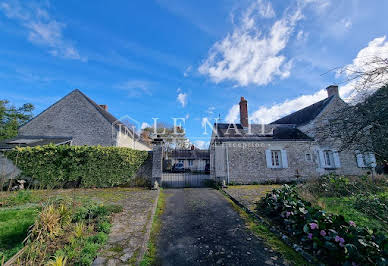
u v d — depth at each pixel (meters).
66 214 3.96
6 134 16.44
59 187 9.55
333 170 11.94
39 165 9.48
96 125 14.73
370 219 4.37
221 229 4.36
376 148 3.73
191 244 3.65
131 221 4.69
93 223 4.27
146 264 2.91
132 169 10.21
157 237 3.98
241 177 11.05
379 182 7.85
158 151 10.38
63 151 9.66
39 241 3.16
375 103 3.32
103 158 9.86
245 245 3.56
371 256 2.37
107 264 2.82
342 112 3.93
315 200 5.76
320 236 3.09
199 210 5.90
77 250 3.07
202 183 11.52
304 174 11.52
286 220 4.00
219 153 11.22
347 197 6.22
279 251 3.30
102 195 7.79
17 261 2.56
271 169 11.37
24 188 9.23
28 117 19.67
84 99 15.23
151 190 9.08
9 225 3.88
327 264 2.74
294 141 11.86
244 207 5.94
